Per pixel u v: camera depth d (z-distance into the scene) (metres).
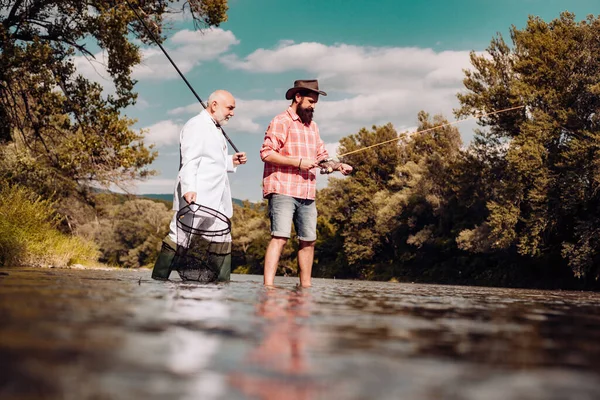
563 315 2.47
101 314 1.68
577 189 22.58
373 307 2.49
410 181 39.12
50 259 10.57
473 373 1.04
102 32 15.80
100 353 1.07
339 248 51.22
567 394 0.89
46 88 15.70
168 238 5.12
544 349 1.37
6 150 17.91
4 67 14.75
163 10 16.88
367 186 50.12
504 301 3.60
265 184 5.27
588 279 26.94
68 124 16.97
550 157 24.69
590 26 24.73
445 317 2.14
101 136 16.56
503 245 25.78
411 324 1.82
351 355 1.18
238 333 1.44
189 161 5.17
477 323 1.96
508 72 27.66
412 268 40.94
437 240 37.09
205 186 5.22
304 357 1.14
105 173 17.64
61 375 0.88
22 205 11.27
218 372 0.96
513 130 27.58
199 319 1.70
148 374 0.92
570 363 1.18
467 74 28.28
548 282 29.17
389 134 50.66
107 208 23.86
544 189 23.83
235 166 5.52
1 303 1.87
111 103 16.75
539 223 24.28
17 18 15.77
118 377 0.89
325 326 1.66
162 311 1.86
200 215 5.18
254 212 69.31
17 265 9.68
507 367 1.11
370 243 45.53
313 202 5.31
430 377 0.99
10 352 1.04
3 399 0.74
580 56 24.47
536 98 25.06
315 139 5.41
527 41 25.42
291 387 0.87
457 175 33.50
